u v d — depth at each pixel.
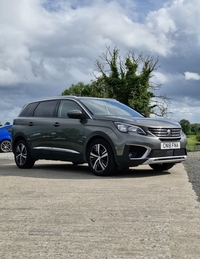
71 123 9.07
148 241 3.55
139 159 7.96
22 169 10.21
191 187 6.54
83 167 10.61
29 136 10.14
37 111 10.27
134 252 3.25
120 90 38.09
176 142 8.40
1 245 3.48
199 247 3.38
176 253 3.22
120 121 8.23
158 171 9.19
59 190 6.38
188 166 10.30
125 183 7.11
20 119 10.60
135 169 9.70
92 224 4.16
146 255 3.18
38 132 9.88
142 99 37.50
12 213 4.72
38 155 9.93
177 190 6.23
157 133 8.13
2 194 6.05
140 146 7.98
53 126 9.48
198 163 11.09
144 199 5.48
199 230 3.90
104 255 3.19
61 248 3.38
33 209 4.93
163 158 8.18
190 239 3.60
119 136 8.06
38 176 8.42
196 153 16.58
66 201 5.42
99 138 8.48
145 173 8.76
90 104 9.16
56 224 4.18
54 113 9.72
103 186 6.77
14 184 7.16
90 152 8.55
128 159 7.98
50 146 9.57
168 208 4.89
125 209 4.86
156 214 4.58
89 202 5.32
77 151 8.89
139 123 8.13
